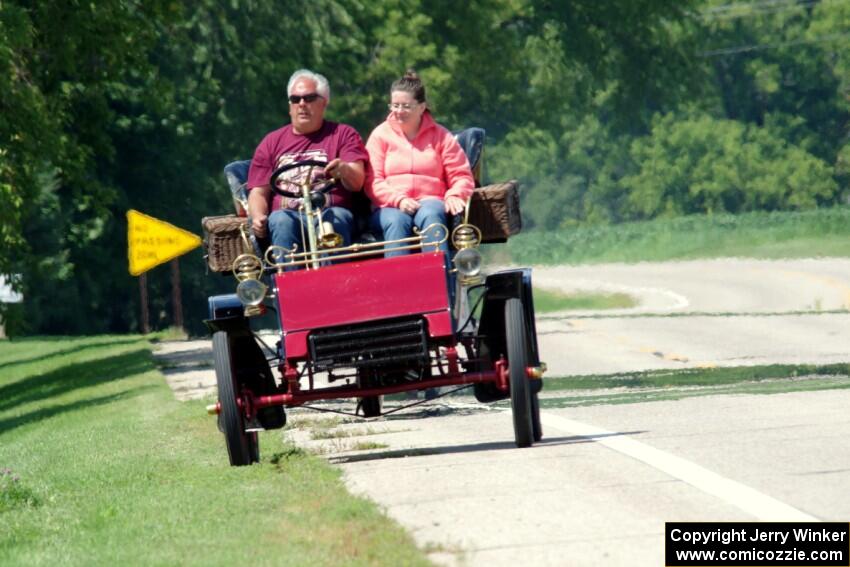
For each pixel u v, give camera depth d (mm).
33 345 129000
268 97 145500
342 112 149875
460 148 31781
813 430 31281
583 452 29344
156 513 25156
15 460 39406
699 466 26688
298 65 145250
